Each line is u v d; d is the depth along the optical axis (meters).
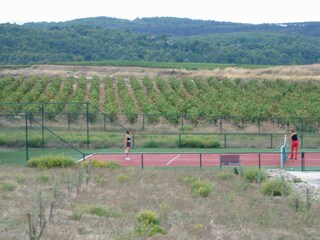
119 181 33.88
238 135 57.41
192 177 35.12
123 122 62.81
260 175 35.09
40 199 21.81
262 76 107.38
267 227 23.08
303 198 30.36
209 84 99.19
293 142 45.94
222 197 29.92
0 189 29.12
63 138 52.28
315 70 110.56
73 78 106.12
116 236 19.81
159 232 20.81
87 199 27.39
